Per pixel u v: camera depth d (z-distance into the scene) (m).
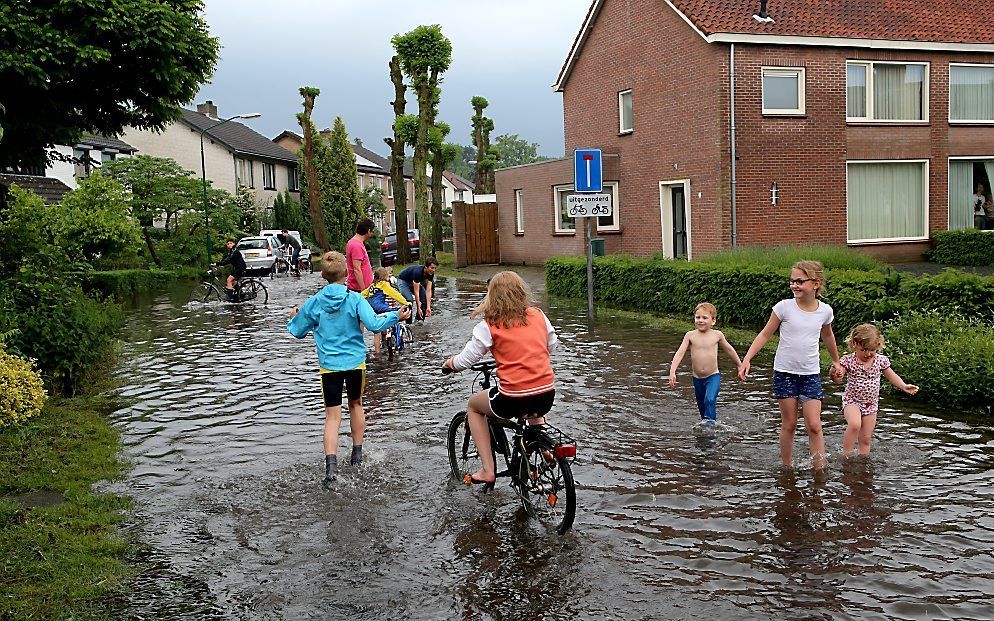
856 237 22.22
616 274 17.28
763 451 6.96
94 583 4.73
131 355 12.95
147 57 11.69
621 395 9.15
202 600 4.57
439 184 38.38
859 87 21.78
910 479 6.17
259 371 11.43
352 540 5.35
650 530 5.38
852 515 5.51
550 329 5.74
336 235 58.19
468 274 28.06
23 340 9.31
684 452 7.00
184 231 36.84
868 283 11.35
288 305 20.77
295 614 4.39
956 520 5.39
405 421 8.35
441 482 6.46
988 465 6.44
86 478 6.62
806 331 6.35
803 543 5.10
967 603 4.32
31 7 10.62
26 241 10.33
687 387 9.48
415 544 5.27
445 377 10.55
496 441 6.11
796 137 20.97
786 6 21.75
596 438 7.48
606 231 25.39
